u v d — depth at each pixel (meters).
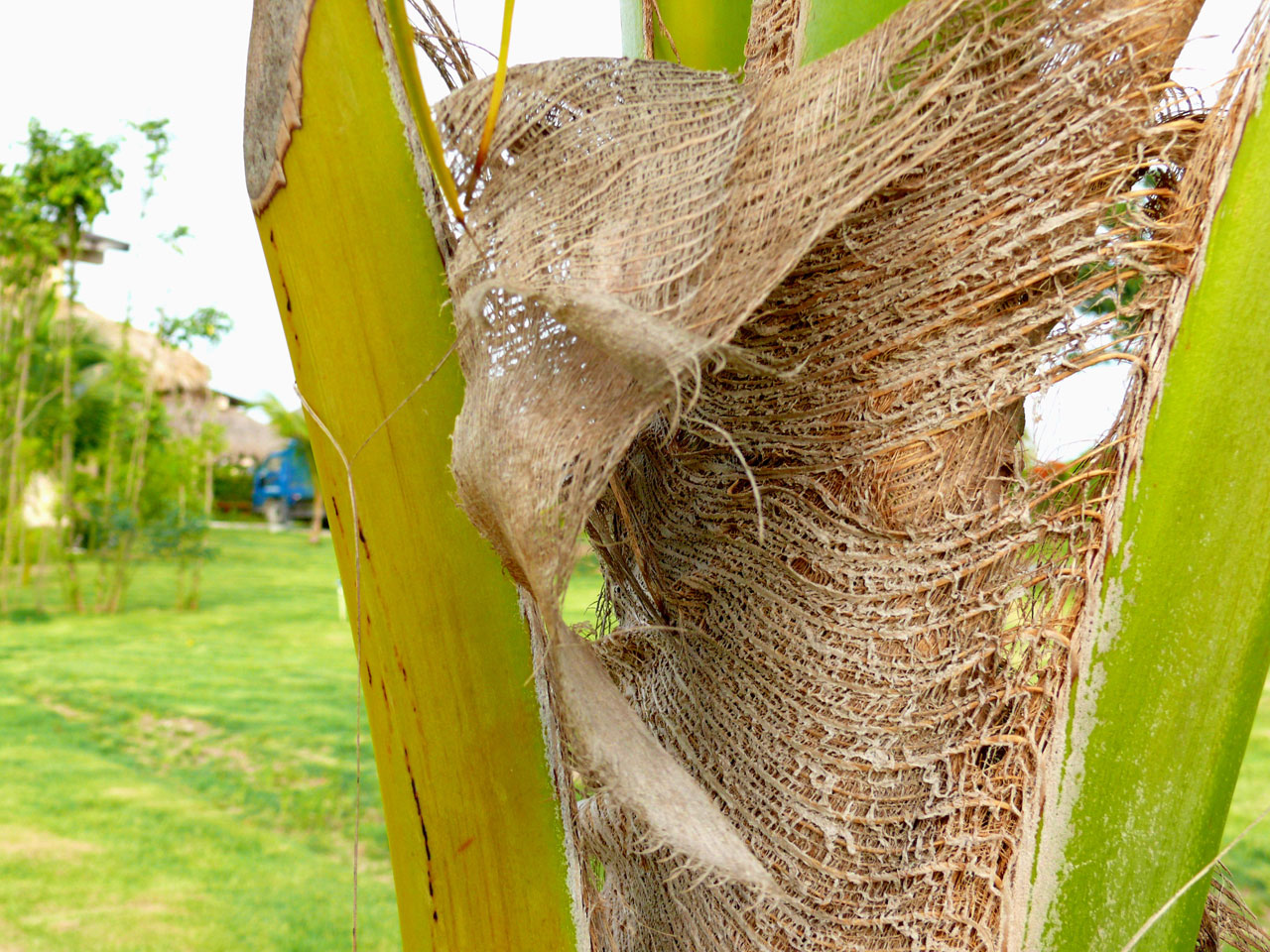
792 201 0.46
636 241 0.46
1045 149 0.51
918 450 0.55
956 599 0.54
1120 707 0.50
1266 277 0.49
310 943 2.12
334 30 0.52
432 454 0.53
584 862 0.55
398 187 0.53
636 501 0.65
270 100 0.53
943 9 0.48
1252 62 0.50
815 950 0.56
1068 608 0.53
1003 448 0.55
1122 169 0.51
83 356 8.78
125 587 7.61
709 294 0.45
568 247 0.46
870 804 0.55
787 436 0.57
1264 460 0.48
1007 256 0.52
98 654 5.54
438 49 0.58
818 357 0.55
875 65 0.48
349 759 3.54
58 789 3.17
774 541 0.58
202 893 2.39
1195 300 0.50
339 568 0.57
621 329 0.40
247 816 2.97
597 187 0.48
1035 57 0.50
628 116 0.50
